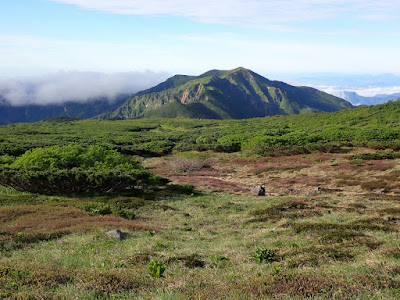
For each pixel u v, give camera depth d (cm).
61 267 920
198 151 9006
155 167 6675
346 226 1570
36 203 2391
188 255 1165
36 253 1184
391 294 634
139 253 1170
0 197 2553
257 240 1477
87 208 2244
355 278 728
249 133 11244
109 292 712
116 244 1355
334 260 980
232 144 8794
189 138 12325
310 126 13688
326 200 2814
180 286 772
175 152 9125
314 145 7038
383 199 2833
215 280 845
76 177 2916
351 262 941
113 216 2056
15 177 2828
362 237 1315
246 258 1124
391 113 12450
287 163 5975
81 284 731
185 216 2333
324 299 618
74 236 1495
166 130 17950
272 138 8256
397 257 959
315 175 4731
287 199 3033
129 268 970
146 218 2194
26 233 1492
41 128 16400
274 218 2064
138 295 705
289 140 8325
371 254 1016
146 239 1470
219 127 17162
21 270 820
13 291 664
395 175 4012
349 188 3841
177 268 997
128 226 1747
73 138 10912
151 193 3328
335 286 680
